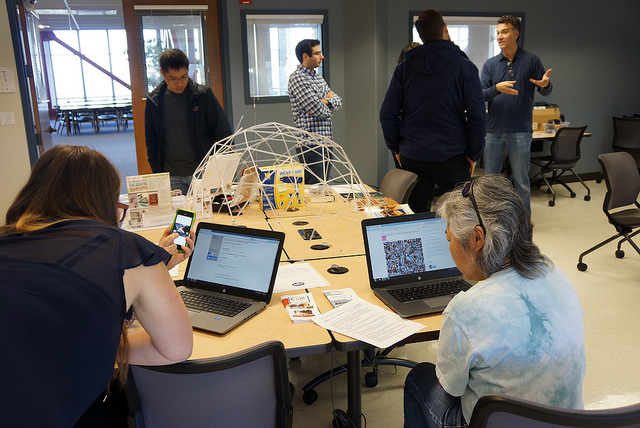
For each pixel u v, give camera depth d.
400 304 1.87
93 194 1.19
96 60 14.70
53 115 7.86
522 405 1.10
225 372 1.39
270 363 1.41
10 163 4.96
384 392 2.62
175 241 1.94
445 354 1.36
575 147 6.20
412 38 6.32
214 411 1.46
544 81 4.64
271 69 6.09
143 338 1.33
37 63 5.52
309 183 4.70
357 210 3.04
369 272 1.99
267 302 1.90
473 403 1.37
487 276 1.39
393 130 4.00
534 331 1.27
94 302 1.01
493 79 4.99
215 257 2.02
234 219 2.94
